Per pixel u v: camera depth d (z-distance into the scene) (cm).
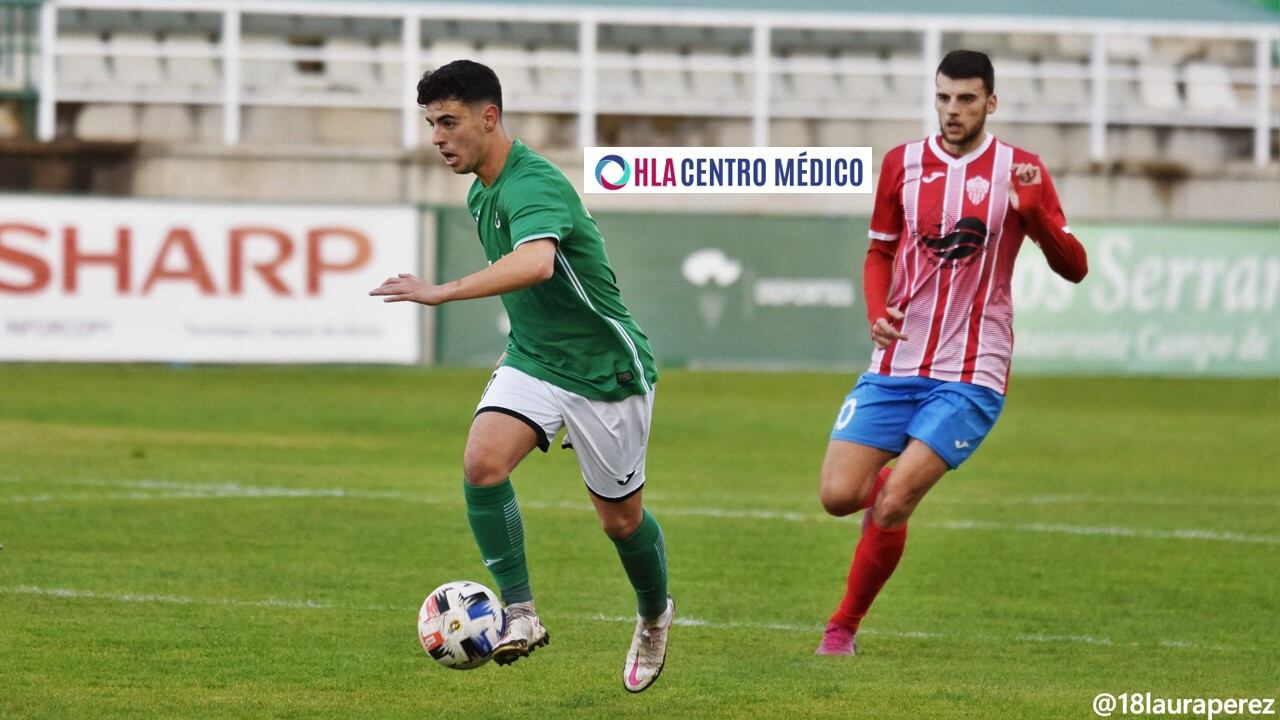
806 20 8594
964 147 2405
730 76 9725
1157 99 10044
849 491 2412
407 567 3094
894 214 2456
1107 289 7781
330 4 8444
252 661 2306
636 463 2133
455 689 2181
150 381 6962
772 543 3494
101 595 2752
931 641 2570
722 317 7762
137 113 8919
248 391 6669
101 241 7056
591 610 2747
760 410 6431
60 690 2114
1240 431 6016
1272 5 11375
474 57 9406
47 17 8344
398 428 5578
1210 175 8712
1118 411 6638
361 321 7288
